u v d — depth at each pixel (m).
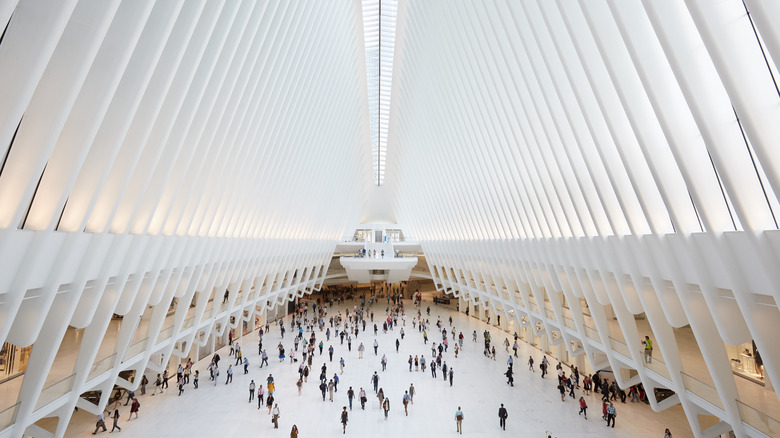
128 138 6.96
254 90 11.40
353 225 37.16
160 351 13.16
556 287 13.76
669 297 7.95
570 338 14.77
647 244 8.02
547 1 7.86
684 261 7.11
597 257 10.12
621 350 11.12
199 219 11.34
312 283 30.28
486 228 18.47
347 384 15.15
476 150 16.34
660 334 8.80
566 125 9.27
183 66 7.59
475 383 15.27
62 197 5.61
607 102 7.22
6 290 5.24
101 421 10.49
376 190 40.19
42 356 6.81
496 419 12.00
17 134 4.92
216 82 9.09
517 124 12.05
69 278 6.45
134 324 9.85
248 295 19.53
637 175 7.34
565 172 10.05
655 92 5.81
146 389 14.50
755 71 4.47
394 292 40.84
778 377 5.75
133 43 5.50
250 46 10.16
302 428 11.44
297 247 22.50
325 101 18.94
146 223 8.38
